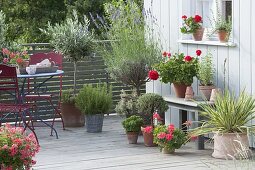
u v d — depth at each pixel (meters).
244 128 8.41
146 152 8.90
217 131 8.39
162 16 10.52
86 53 11.12
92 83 11.84
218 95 8.68
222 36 9.24
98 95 10.48
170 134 8.70
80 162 8.34
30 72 9.79
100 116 10.45
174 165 8.08
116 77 10.57
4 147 6.41
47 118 11.55
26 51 11.02
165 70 9.52
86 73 11.76
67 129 10.80
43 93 11.42
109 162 8.32
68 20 11.26
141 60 10.34
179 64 9.52
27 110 9.79
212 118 8.55
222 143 8.36
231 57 9.16
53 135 10.27
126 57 10.39
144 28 10.84
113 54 10.87
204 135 9.72
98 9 19.81
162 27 10.53
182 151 8.91
